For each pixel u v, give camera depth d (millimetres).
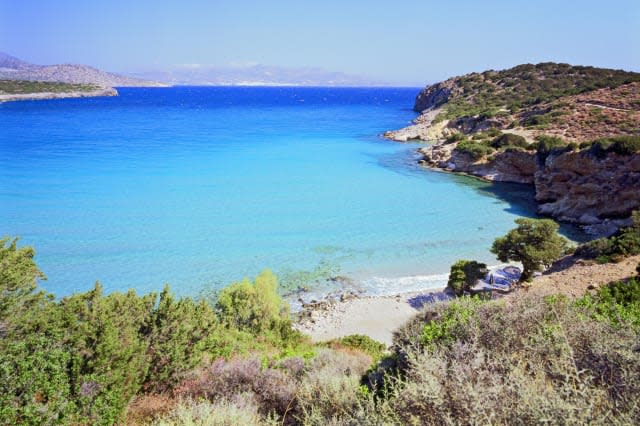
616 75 120250
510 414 4891
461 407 5172
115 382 10234
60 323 11078
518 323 7973
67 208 46250
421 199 54344
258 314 21344
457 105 126875
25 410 8344
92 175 61062
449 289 29734
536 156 62219
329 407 7887
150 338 12859
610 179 46438
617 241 27531
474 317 8258
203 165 70125
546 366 6242
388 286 31391
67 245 36656
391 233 41906
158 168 66875
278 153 82750
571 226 45906
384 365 8992
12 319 11617
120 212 45625
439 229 43281
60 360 9703
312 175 65875
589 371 5945
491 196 56562
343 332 25203
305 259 35719
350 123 137875
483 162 68625
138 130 109312
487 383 5734
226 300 21750
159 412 10391
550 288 22703
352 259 35906
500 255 29766
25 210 45094
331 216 46594
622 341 6492
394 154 84500
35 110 162875
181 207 48156
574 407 4465
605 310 9344
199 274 32500
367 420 5762
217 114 162625
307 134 109250
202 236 39844
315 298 29688
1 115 140500
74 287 29641
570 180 50750
